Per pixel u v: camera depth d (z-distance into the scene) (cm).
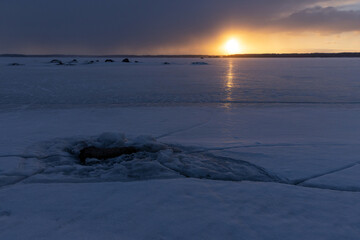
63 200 336
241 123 900
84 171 453
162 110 1167
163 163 480
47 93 1736
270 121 934
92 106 1280
